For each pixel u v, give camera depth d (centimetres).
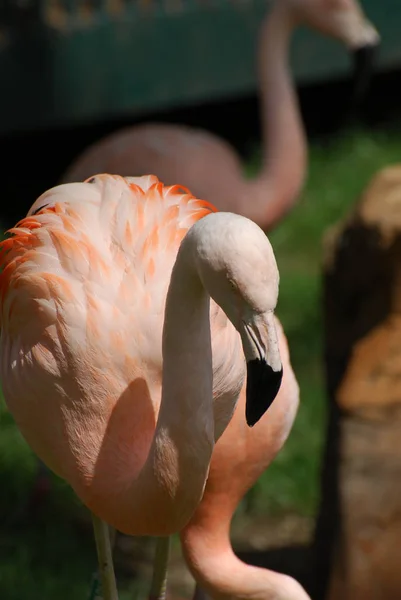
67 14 1270
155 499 416
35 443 483
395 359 671
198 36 1343
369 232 682
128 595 716
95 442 453
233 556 532
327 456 732
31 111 1260
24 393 468
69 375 450
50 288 452
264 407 355
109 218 470
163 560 530
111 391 448
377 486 662
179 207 482
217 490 520
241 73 1380
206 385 397
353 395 675
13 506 803
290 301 1122
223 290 355
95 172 907
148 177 509
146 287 452
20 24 1245
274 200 935
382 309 682
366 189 731
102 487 451
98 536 498
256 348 352
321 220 1320
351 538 666
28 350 464
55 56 1261
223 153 938
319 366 1009
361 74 1022
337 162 1476
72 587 714
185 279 375
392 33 1499
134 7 1302
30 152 1472
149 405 450
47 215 475
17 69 1242
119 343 445
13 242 483
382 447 663
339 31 998
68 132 1487
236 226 351
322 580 731
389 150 1499
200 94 1362
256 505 840
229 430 505
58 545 761
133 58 1310
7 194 1389
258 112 1581
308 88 1645
